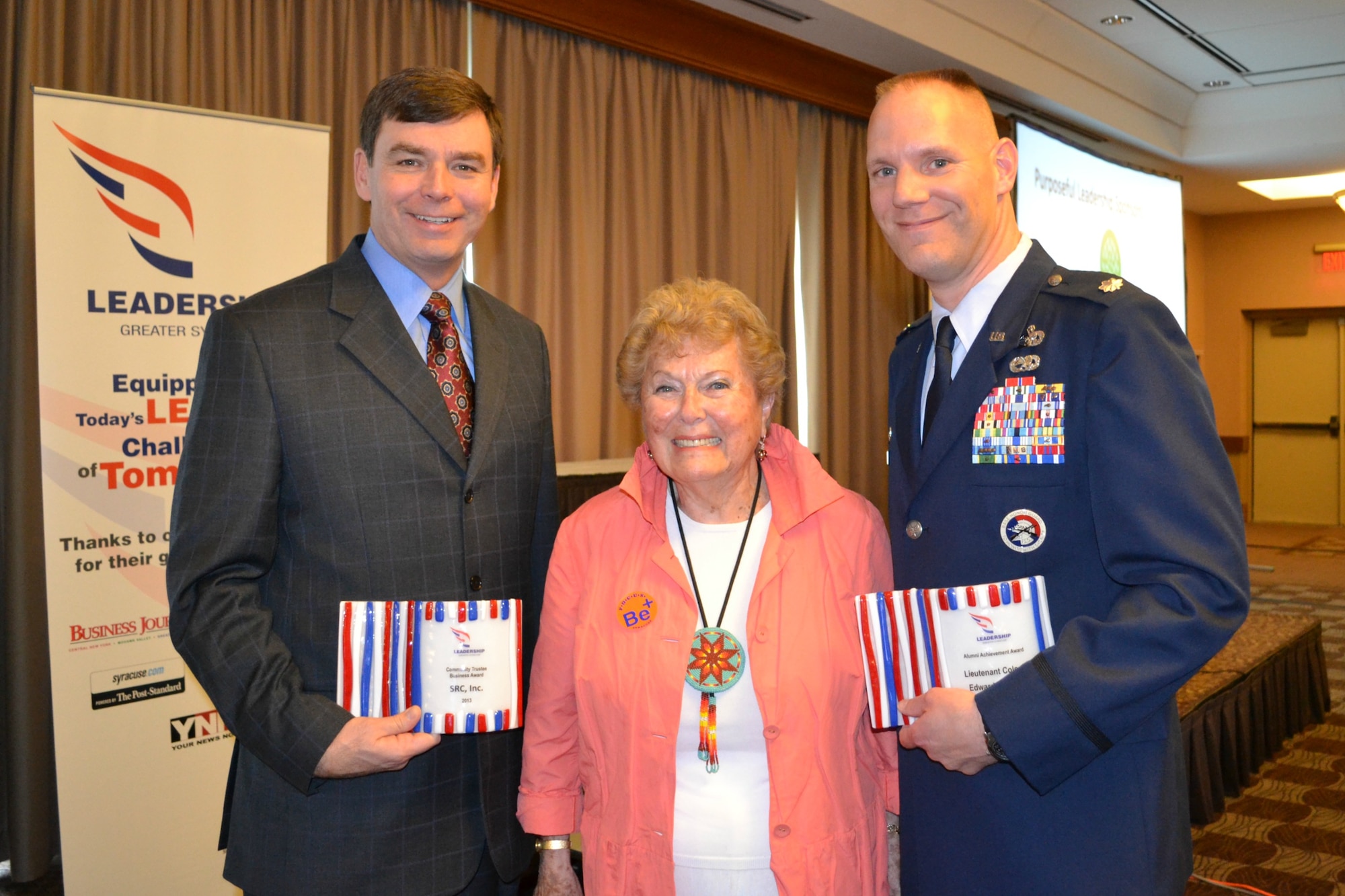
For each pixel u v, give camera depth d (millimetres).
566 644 1514
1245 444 10766
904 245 1404
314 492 1460
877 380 6422
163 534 2734
